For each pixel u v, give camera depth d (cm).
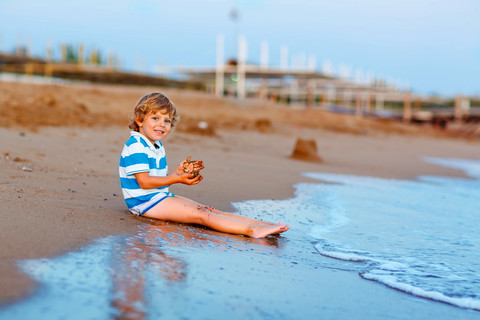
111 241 274
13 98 964
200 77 3553
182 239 305
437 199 639
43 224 284
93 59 3175
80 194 400
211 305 202
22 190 373
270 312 204
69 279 208
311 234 375
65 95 1169
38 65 2675
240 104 1870
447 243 378
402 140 1859
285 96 4178
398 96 4206
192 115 1406
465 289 266
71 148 665
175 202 354
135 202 357
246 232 342
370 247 351
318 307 218
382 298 243
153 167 361
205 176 596
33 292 190
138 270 231
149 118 358
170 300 201
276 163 855
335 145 1389
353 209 502
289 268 275
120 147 754
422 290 258
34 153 575
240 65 3192
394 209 525
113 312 182
